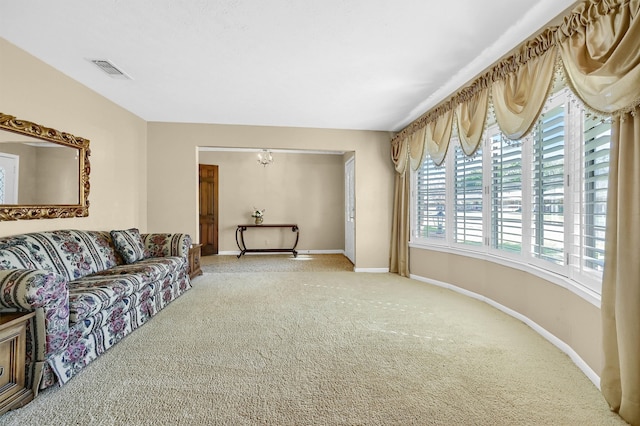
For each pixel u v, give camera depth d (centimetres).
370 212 501
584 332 197
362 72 297
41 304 167
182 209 458
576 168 214
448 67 288
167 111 412
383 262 504
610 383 155
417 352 220
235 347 228
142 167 442
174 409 158
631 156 144
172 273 341
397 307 320
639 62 137
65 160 301
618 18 150
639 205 139
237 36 237
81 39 240
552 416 153
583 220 205
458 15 211
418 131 414
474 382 183
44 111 276
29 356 167
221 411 157
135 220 425
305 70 293
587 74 165
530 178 269
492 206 323
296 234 728
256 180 720
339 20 217
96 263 283
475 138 289
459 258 375
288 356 214
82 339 199
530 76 218
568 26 180
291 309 313
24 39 239
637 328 141
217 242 706
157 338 243
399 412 156
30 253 227
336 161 735
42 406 160
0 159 239
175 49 256
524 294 275
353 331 257
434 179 414
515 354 217
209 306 322
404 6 202
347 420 150
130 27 224
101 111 354
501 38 239
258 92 347
